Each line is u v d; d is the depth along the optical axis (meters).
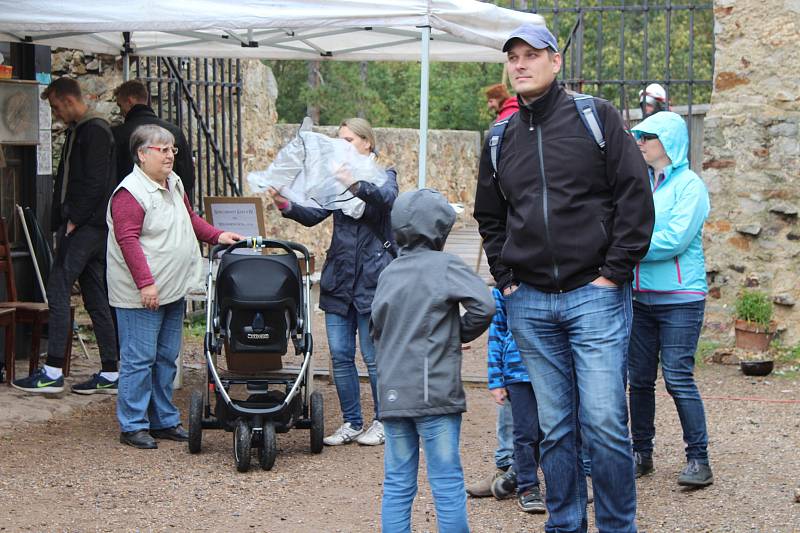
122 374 6.05
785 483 5.20
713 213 8.65
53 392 7.12
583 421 3.83
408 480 3.99
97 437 6.24
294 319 5.82
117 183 7.41
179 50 8.93
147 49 8.91
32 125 8.29
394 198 5.83
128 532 4.52
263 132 13.83
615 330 3.79
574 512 4.07
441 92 31.55
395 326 3.93
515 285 3.98
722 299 8.66
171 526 4.62
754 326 8.18
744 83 8.57
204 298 8.15
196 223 6.35
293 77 28.20
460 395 3.94
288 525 4.65
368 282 5.97
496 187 4.06
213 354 5.84
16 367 8.12
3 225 7.82
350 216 5.98
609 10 9.09
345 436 6.19
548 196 3.79
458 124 31.88
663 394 7.45
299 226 14.93
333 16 6.04
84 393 7.32
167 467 5.61
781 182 8.43
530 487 4.82
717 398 7.31
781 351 8.45
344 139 5.94
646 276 5.08
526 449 4.79
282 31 8.13
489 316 3.90
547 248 3.79
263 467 5.56
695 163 11.62
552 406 3.98
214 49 8.84
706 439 5.13
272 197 5.93
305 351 5.80
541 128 3.84
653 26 20.52
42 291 8.30
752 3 8.48
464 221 21.94
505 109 5.99
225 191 11.12
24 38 7.77
